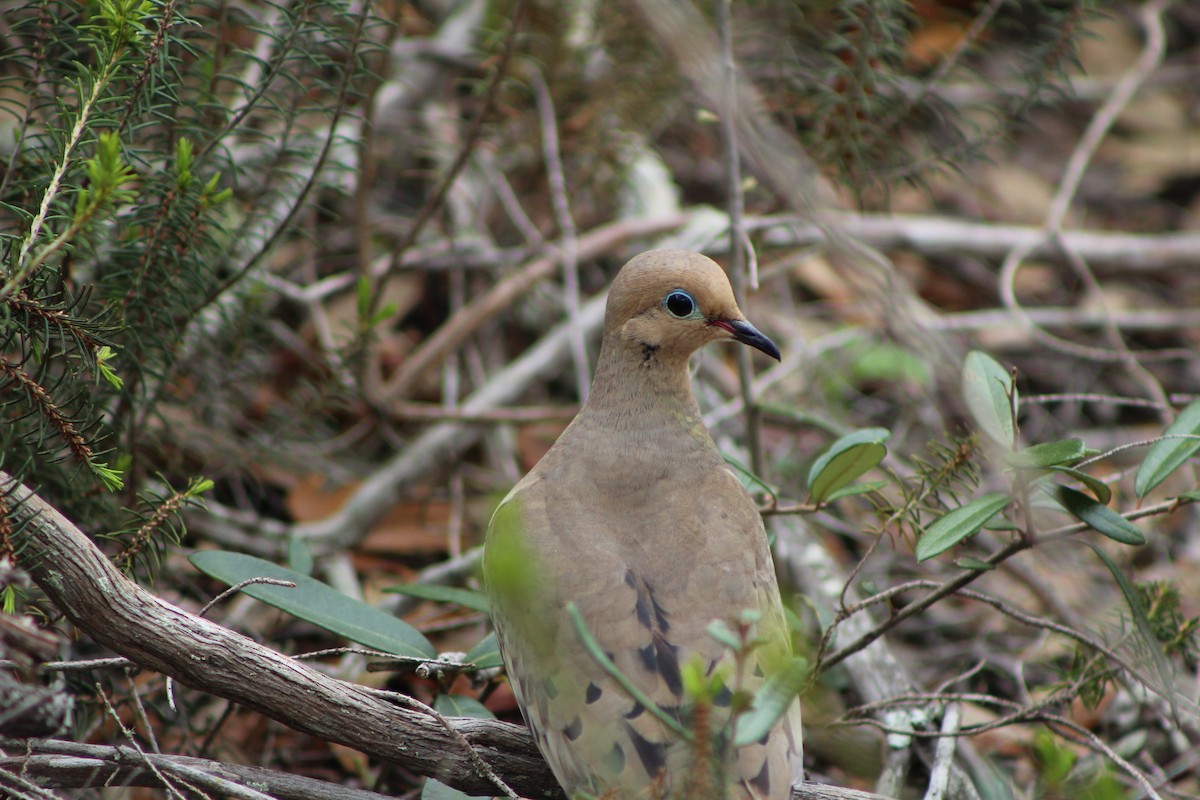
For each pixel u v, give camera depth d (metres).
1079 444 7.37
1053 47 11.83
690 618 7.30
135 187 9.24
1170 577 12.44
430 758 7.39
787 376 13.64
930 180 17.17
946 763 8.88
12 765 7.14
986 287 16.27
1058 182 17.86
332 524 12.23
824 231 9.30
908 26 16.30
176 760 7.43
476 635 11.28
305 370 13.85
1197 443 8.06
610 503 8.11
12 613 6.89
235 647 7.11
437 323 15.23
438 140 14.76
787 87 12.55
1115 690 9.85
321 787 7.51
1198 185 18.00
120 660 7.37
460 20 16.03
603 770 6.79
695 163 16.73
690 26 9.47
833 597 10.83
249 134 10.02
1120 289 16.38
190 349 10.73
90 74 7.42
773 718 5.66
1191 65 19.06
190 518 11.59
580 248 13.69
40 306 7.15
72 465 9.02
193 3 8.80
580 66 13.85
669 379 8.62
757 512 8.29
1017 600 11.95
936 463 12.22
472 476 13.59
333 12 9.44
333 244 14.84
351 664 10.50
